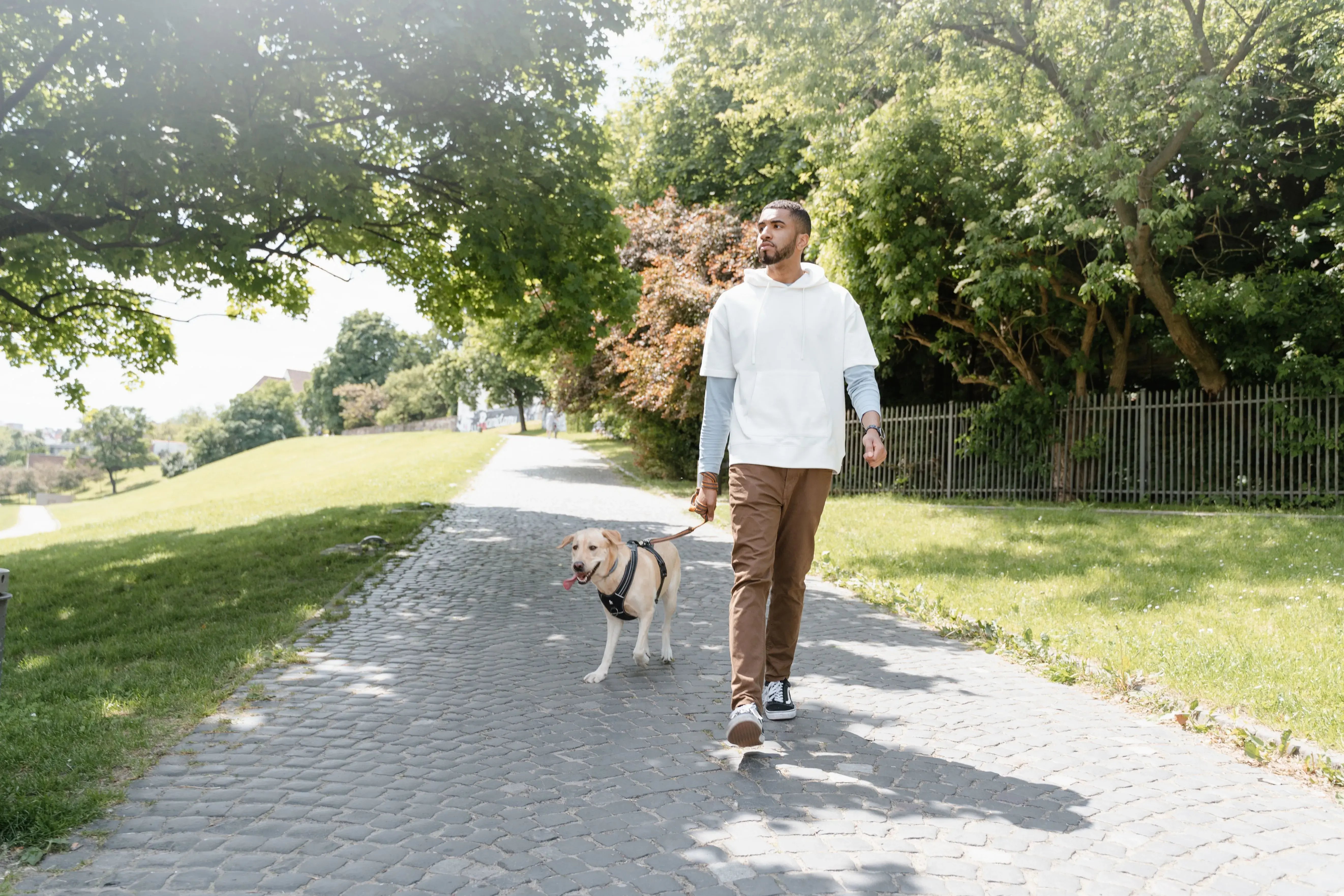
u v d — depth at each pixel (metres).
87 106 7.27
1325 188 13.86
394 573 8.73
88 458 105.69
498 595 7.64
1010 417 15.69
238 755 3.71
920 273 14.54
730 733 3.32
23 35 8.38
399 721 4.20
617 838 2.91
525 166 10.21
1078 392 15.34
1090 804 3.22
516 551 10.29
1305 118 13.04
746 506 3.58
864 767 3.58
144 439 106.25
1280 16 11.50
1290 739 3.75
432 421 83.88
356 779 3.45
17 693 4.59
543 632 6.23
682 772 3.52
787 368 3.63
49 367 13.27
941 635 6.20
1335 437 12.02
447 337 14.35
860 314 3.75
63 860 2.74
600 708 4.43
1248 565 7.94
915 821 3.05
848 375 3.69
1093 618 6.15
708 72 17.23
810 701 4.51
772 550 3.59
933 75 13.22
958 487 16.56
